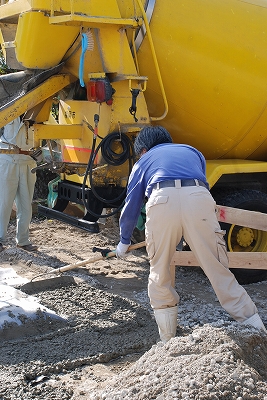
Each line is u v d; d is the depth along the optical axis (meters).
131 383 3.67
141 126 5.79
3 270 6.51
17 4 5.70
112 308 5.43
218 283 4.33
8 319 4.86
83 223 6.04
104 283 6.46
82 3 5.39
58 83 6.07
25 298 5.33
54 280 6.02
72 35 5.71
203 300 5.88
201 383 3.44
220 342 3.92
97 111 5.89
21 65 6.04
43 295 5.70
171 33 5.78
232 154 6.62
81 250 7.80
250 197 6.47
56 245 8.05
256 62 6.04
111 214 6.00
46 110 6.44
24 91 5.96
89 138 6.07
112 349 4.57
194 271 6.98
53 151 6.91
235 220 5.13
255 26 6.02
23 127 7.13
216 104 6.11
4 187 7.31
